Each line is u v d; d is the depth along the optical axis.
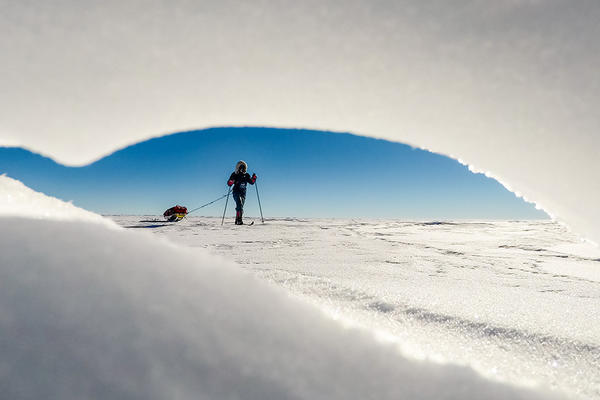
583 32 0.71
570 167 0.94
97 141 0.76
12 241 0.49
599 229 1.01
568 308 1.38
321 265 2.66
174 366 0.42
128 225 7.82
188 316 0.48
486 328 1.06
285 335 0.52
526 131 0.92
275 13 0.70
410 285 1.89
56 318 0.42
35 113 0.69
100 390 0.38
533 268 2.99
